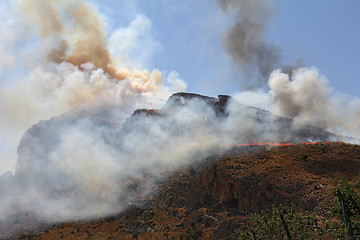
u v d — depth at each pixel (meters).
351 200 25.50
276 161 67.19
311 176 56.34
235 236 49.66
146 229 64.25
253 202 56.84
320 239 25.17
